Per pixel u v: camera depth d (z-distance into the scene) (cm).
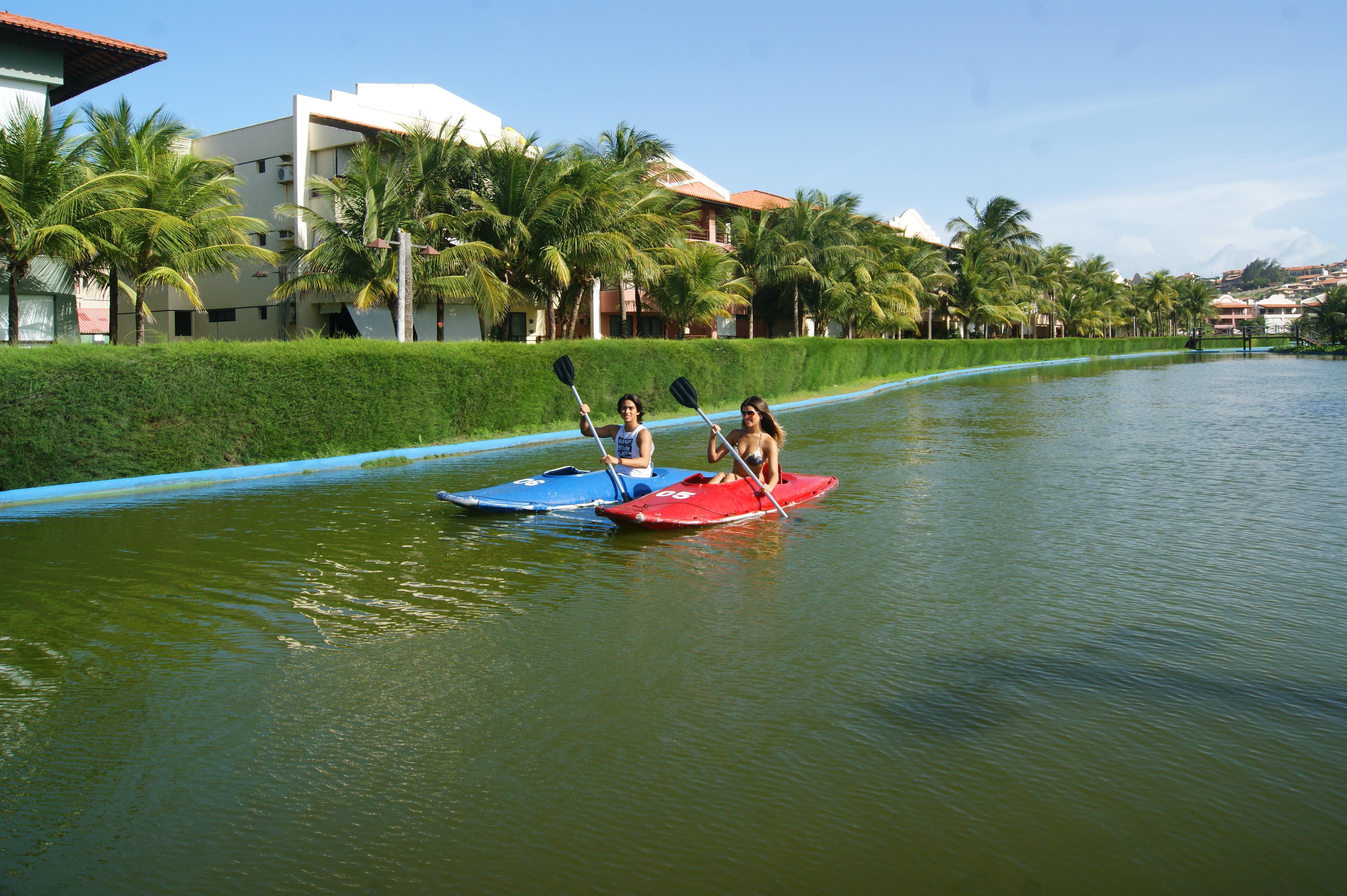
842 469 1367
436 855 346
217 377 1350
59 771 417
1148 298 10662
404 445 1631
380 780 405
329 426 1503
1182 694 489
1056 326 8106
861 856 342
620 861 340
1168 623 609
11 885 329
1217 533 895
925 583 716
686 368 2444
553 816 374
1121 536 885
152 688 514
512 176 2453
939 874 330
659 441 1864
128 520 1009
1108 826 362
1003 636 586
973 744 434
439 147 2467
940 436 1845
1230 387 3528
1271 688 496
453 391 1722
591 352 2073
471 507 998
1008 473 1319
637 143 3025
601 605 665
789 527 935
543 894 321
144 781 407
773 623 618
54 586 727
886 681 512
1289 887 321
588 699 492
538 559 805
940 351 4725
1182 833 356
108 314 2772
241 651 574
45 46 2000
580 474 1079
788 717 466
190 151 2742
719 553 824
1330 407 2511
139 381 1266
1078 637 582
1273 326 17250
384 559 807
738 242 3719
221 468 1369
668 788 395
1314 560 780
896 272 4169
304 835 362
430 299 2677
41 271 1997
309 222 2453
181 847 354
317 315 2873
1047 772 405
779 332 4541
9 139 1720
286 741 445
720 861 340
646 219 2647
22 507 1098
